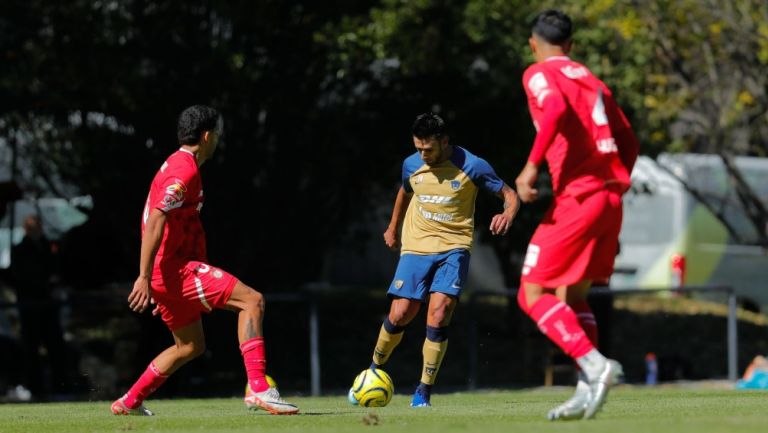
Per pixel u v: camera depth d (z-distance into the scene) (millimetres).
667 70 74188
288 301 60469
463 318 71750
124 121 64125
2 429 24406
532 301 22984
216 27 63281
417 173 31641
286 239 72125
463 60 61188
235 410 32219
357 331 76312
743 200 76125
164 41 62250
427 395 32562
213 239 68500
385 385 32156
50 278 61531
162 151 65500
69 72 57781
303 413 27906
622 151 24422
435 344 31891
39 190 69000
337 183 71125
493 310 65250
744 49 72938
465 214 31734
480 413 27062
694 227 90688
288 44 64312
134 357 67875
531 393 51156
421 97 67125
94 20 58125
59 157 64125
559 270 22922
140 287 26094
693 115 75438
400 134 68500
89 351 68375
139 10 61625
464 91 66188
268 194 69688
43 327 58188
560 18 24125
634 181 80062
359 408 31422
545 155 23188
